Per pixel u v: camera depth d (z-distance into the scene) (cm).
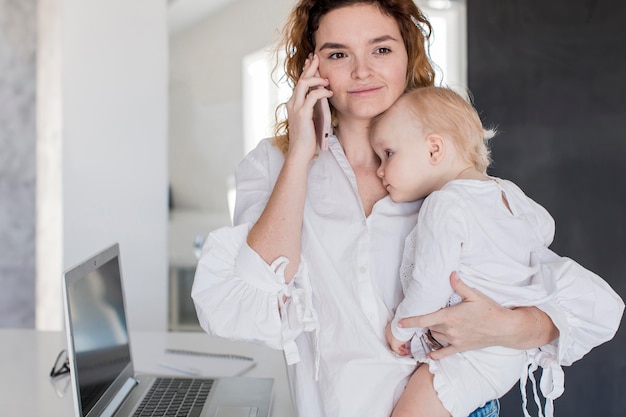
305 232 143
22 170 322
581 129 319
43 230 327
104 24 318
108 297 173
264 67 319
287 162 139
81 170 321
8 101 318
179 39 320
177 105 323
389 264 140
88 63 318
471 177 142
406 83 155
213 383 178
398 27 147
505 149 321
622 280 320
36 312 329
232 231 145
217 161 324
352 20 139
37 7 321
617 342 317
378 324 138
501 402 318
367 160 151
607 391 317
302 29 152
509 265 138
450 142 143
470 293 131
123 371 173
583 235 321
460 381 133
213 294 141
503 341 132
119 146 321
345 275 139
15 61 319
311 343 144
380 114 146
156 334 231
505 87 321
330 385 138
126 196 323
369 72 139
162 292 326
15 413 163
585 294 142
